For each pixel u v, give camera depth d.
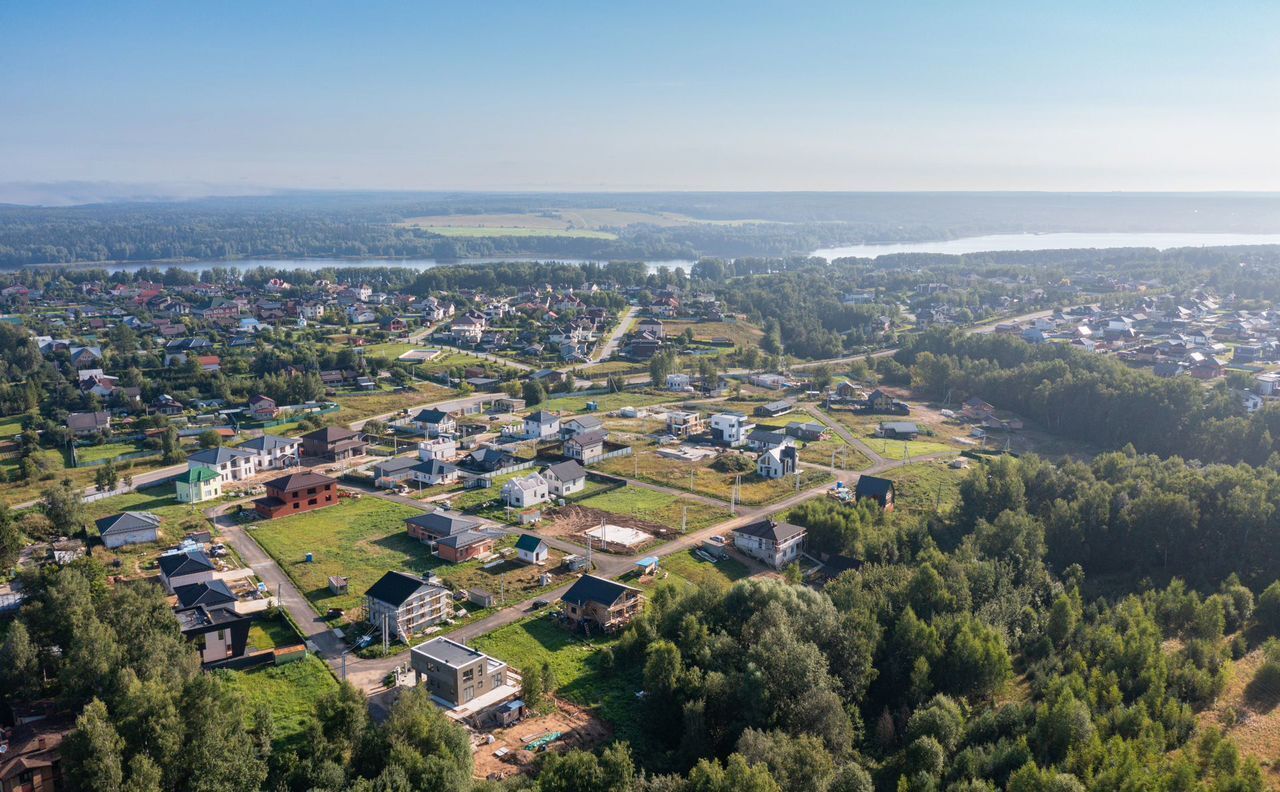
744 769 60.78
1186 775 60.44
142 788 59.06
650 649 80.25
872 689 82.56
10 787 62.69
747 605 87.50
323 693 77.44
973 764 66.75
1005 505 120.12
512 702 76.69
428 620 92.06
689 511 131.38
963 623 83.44
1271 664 79.88
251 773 62.09
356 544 114.69
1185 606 90.44
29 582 88.19
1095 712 73.44
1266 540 106.31
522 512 127.50
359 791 58.72
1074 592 96.19
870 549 109.94
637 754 71.56
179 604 89.25
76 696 70.88
